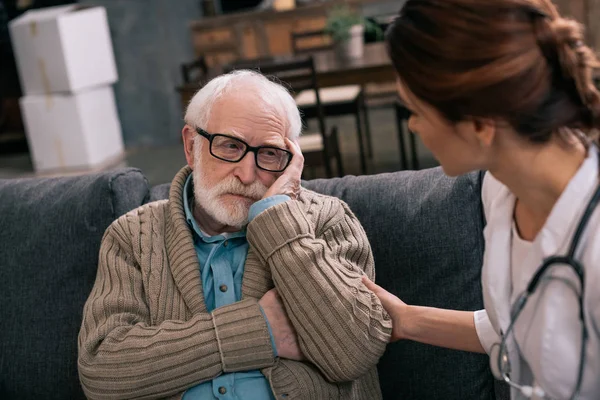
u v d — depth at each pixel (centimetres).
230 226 154
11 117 666
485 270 100
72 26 554
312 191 162
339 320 133
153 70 620
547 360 88
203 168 150
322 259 137
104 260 151
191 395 136
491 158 90
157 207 160
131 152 627
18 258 172
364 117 475
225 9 699
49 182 182
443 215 159
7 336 168
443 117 86
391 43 88
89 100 577
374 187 168
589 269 83
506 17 82
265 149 148
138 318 143
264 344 134
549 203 91
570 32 83
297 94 443
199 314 136
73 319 166
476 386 152
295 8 620
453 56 82
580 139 90
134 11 606
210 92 151
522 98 82
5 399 168
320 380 138
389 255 160
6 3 630
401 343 157
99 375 133
